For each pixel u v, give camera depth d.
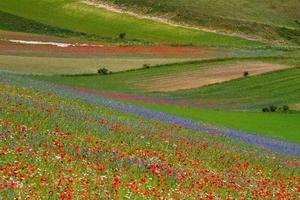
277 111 126.88
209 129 73.56
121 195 30.50
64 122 50.28
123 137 50.09
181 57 183.75
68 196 27.09
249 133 81.38
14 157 33.53
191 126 72.81
